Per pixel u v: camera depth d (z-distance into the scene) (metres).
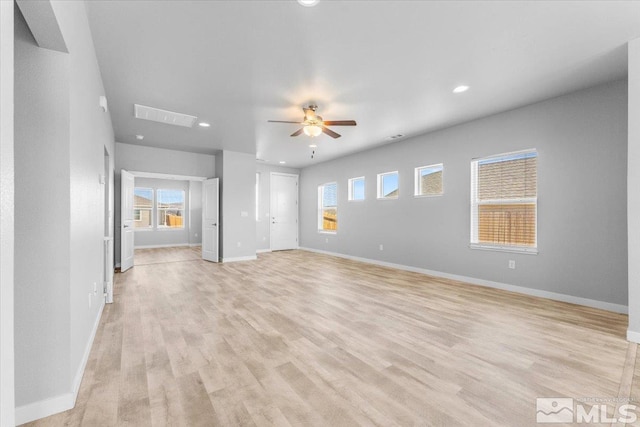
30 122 1.61
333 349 2.40
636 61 2.54
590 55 2.79
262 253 8.26
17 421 1.55
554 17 2.25
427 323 2.96
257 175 8.43
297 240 9.26
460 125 4.82
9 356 0.73
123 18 2.24
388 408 1.67
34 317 1.61
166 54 2.74
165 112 4.21
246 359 2.23
